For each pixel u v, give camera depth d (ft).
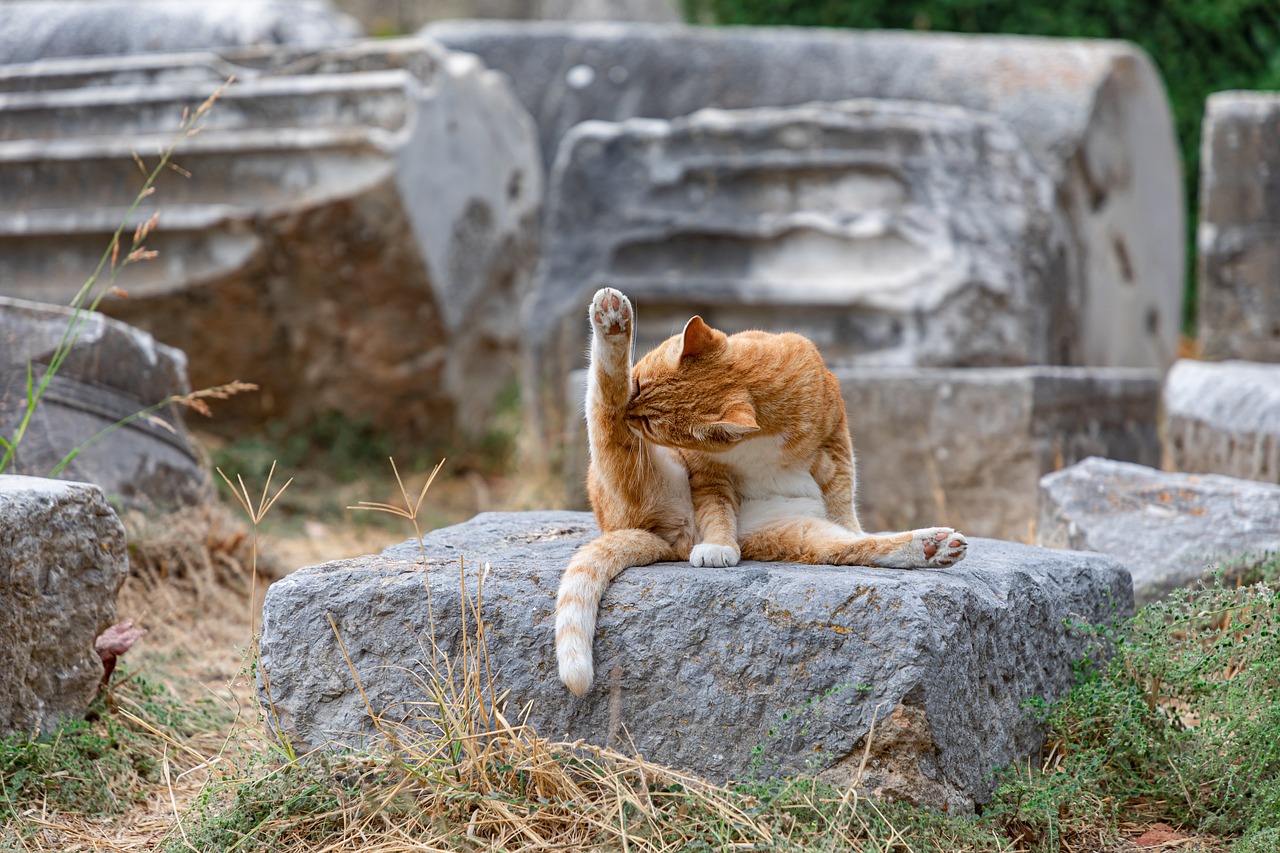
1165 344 35.65
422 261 28.14
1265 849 10.00
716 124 28.50
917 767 9.87
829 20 41.88
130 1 33.91
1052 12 40.45
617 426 11.50
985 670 10.68
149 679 14.65
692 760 10.36
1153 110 33.63
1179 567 15.61
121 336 18.58
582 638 10.19
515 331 34.22
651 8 62.44
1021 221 26.61
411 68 28.50
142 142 27.55
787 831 9.73
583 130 29.58
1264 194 28.84
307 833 10.30
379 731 10.80
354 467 29.35
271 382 29.50
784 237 27.58
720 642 10.35
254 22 32.76
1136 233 32.91
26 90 29.07
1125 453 25.41
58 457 17.13
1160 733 11.84
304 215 27.07
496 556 11.84
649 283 28.07
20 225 27.89
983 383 22.48
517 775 10.30
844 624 10.07
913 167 26.99
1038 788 10.61
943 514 22.09
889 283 26.32
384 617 10.89
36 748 11.90
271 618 11.05
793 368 11.91
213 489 20.22
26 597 12.17
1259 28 39.50
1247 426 21.38
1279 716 11.15
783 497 12.33
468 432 31.99
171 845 10.42
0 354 17.56
